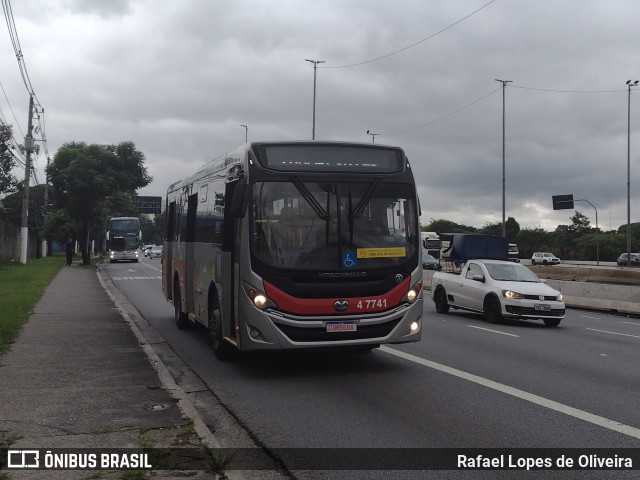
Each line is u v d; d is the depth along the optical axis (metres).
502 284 16.72
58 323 14.59
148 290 27.28
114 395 7.73
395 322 9.25
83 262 48.28
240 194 8.92
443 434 6.45
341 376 9.39
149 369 9.33
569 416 7.13
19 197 60.97
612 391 8.42
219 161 10.92
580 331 15.59
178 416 6.82
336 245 9.02
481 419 7.01
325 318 8.88
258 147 9.19
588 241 93.38
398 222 9.44
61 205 47.53
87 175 45.62
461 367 10.10
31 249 59.47
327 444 6.16
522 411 7.35
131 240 58.50
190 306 13.38
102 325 14.32
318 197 9.09
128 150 47.19
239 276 9.05
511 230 104.31
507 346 12.52
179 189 15.27
